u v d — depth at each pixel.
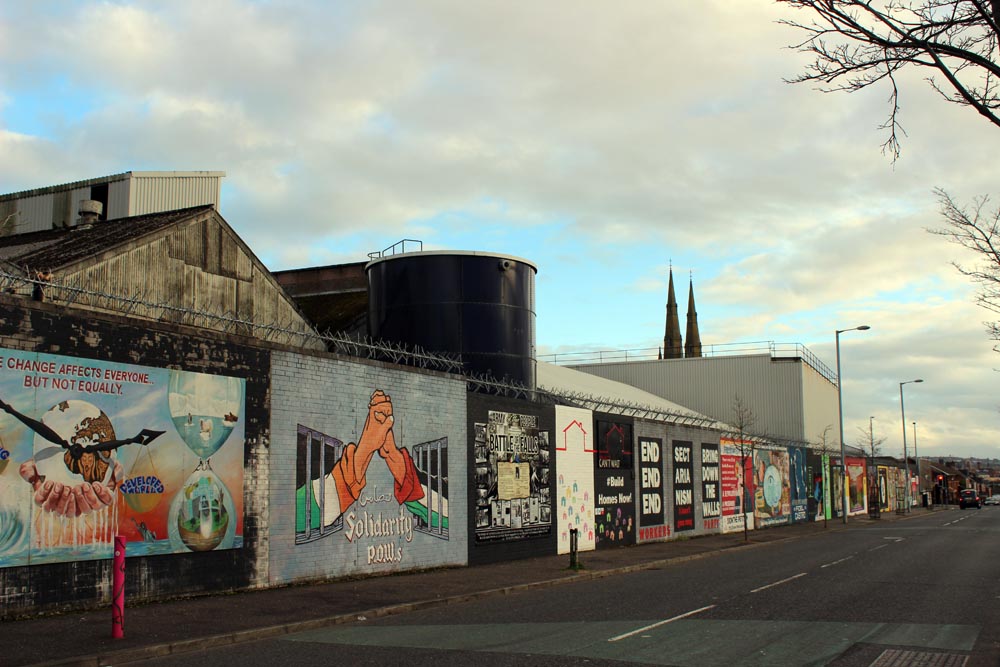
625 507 30.81
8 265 16.36
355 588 16.08
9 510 11.48
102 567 12.67
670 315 119.00
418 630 11.88
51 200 30.38
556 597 16.03
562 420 26.88
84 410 12.59
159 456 13.69
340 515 17.44
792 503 52.38
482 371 24.28
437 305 24.30
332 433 17.41
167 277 19.92
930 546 31.36
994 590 16.86
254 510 15.41
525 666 9.16
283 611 12.99
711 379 60.72
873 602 14.91
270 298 22.94
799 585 17.81
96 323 12.89
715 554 27.59
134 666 9.32
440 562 20.47
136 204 28.97
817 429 63.16
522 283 25.58
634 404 40.38
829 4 8.22
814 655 9.95
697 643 10.67
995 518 64.12
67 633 10.59
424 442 20.25
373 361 18.80
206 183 30.59
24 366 11.84
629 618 12.96
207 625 11.50
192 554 14.16
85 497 12.49
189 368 14.38
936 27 8.12
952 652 10.23
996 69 8.03
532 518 24.64
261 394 15.80
